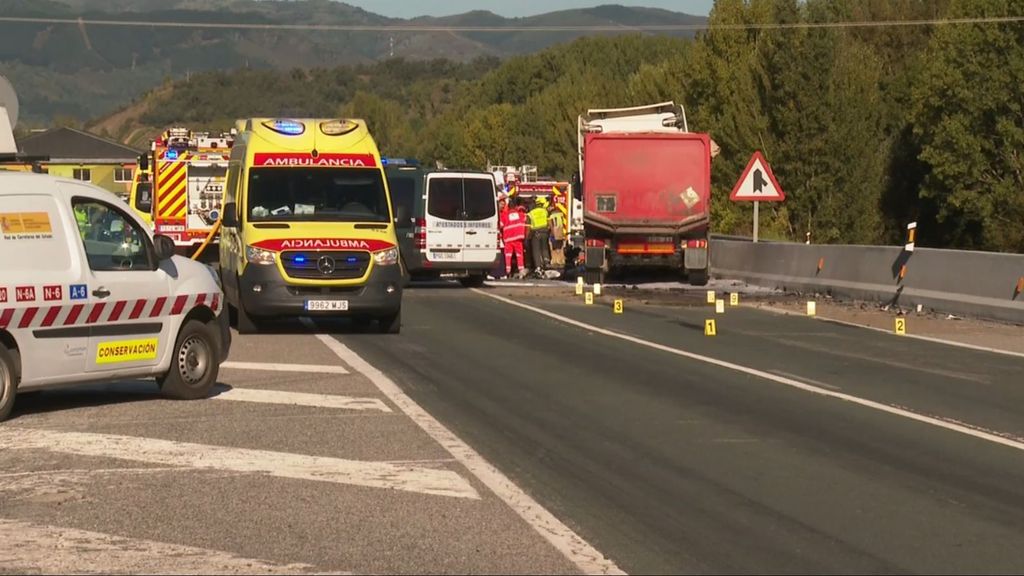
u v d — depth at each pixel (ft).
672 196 153.69
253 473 49.75
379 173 103.96
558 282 166.71
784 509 45.37
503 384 74.02
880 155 286.46
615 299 136.05
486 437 57.72
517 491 47.24
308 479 48.80
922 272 122.31
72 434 57.11
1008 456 54.85
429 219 152.97
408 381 74.49
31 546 39.78
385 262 98.68
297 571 37.29
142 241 65.46
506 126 612.70
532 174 245.65
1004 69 261.03
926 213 295.48
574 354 88.22
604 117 177.47
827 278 139.33
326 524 42.45
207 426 59.41
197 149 157.99
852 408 66.54
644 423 61.82
